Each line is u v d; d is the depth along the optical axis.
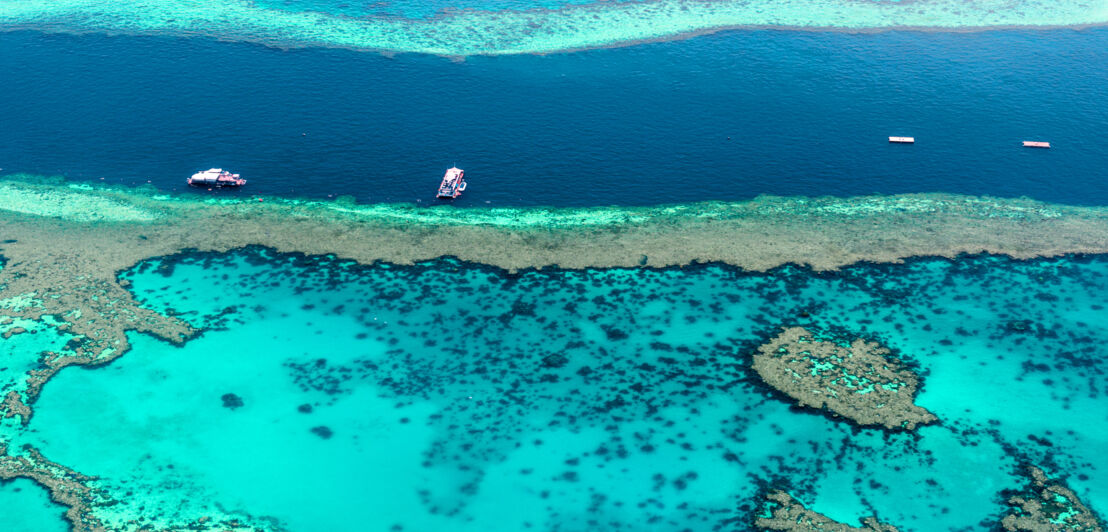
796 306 84.56
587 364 77.62
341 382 75.50
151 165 106.44
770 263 90.62
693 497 65.12
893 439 69.62
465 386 75.19
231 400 73.44
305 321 82.44
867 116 120.31
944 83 130.25
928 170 107.75
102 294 84.75
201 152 108.81
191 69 130.38
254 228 95.56
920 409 72.38
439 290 86.81
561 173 105.81
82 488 64.88
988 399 73.62
